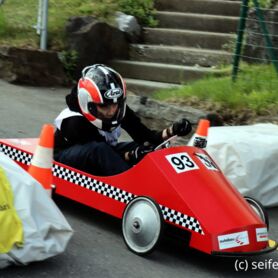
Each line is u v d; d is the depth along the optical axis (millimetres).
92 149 5684
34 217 4520
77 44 12023
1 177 4453
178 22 13250
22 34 12109
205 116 8547
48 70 11672
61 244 4668
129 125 6172
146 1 13477
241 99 9359
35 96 10828
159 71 12016
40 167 5324
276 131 7297
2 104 9938
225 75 11219
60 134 5988
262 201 6727
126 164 5645
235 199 5203
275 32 10992
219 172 5523
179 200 5047
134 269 4922
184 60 12359
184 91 9953
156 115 8898
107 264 4941
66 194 5824
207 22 13078
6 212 4352
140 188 5273
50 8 12797
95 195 5594
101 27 12164
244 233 4953
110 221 5949
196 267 5164
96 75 5684
